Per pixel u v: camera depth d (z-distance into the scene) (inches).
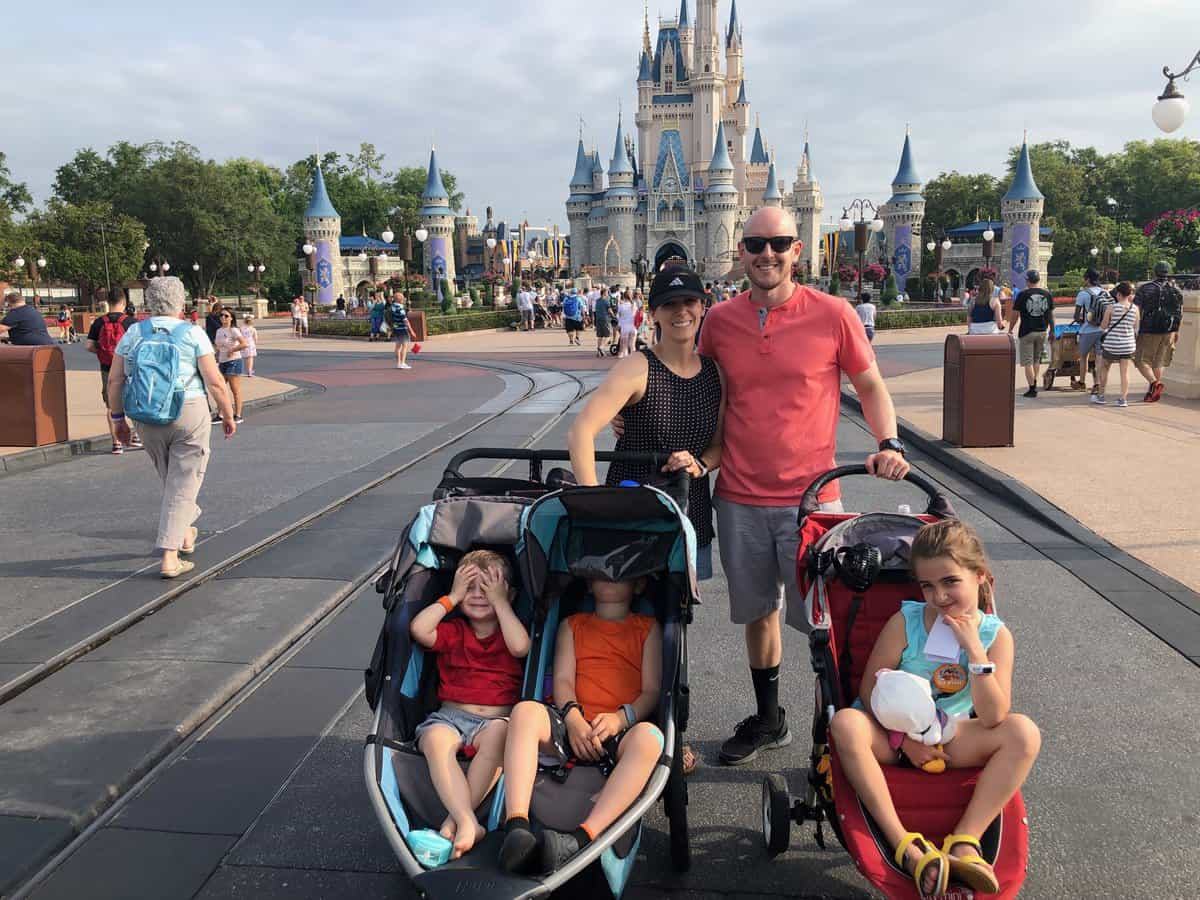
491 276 3631.9
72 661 213.5
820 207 5364.2
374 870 139.3
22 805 153.0
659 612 141.6
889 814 114.1
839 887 135.0
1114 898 129.6
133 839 147.3
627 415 160.2
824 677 134.6
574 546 143.6
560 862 106.0
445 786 118.8
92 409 640.4
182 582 264.8
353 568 276.7
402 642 138.9
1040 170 3890.3
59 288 3836.1
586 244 5324.8
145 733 177.8
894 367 863.1
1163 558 265.6
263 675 207.6
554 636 142.5
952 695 123.5
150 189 3304.6
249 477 412.2
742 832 148.9
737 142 5580.7
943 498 149.6
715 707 191.6
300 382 848.3
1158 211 4015.8
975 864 105.6
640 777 117.0
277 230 3518.7
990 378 419.2
